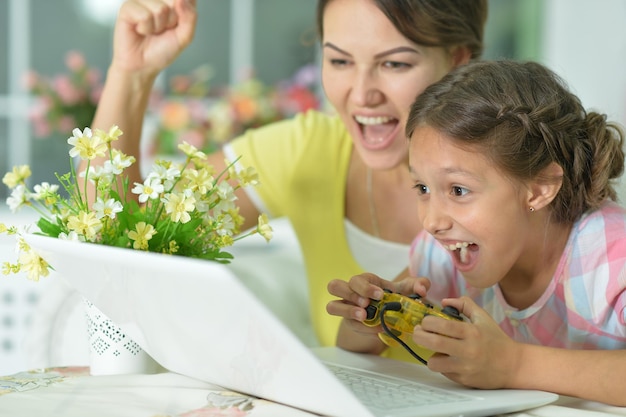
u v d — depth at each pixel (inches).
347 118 59.9
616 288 43.6
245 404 35.7
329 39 57.2
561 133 45.0
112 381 40.1
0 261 69.7
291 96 128.3
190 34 59.2
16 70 150.7
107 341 42.6
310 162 68.0
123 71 59.7
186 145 44.3
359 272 66.2
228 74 155.5
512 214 43.7
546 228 46.2
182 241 42.3
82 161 56.9
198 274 28.4
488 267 44.4
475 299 52.5
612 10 158.9
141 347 42.6
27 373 43.0
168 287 30.9
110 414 34.3
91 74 128.2
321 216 67.3
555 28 161.2
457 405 34.9
